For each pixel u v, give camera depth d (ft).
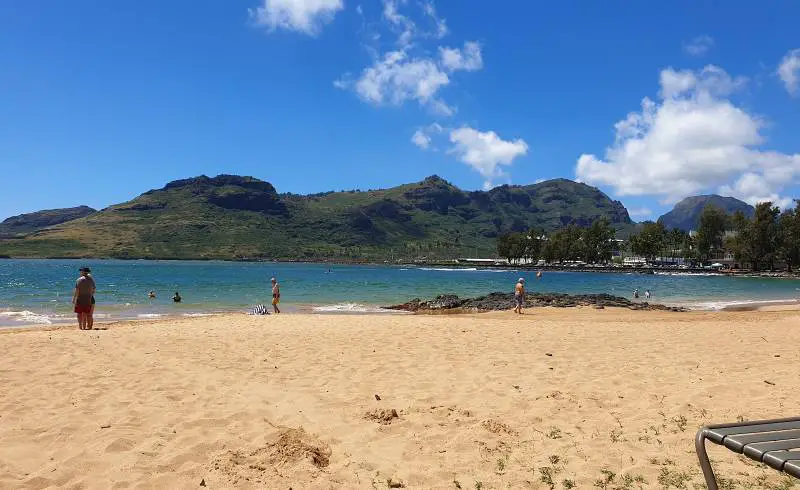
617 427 19.67
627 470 15.56
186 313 93.30
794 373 28.84
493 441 17.95
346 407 22.27
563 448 17.46
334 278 276.41
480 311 103.14
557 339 43.34
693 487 14.21
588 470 15.58
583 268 497.46
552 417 20.97
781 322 61.67
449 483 14.79
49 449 16.92
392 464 16.05
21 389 24.70
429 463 16.16
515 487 14.51
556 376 28.40
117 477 14.75
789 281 280.92
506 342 41.47
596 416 21.09
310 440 17.90
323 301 130.41
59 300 118.73
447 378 28.04
